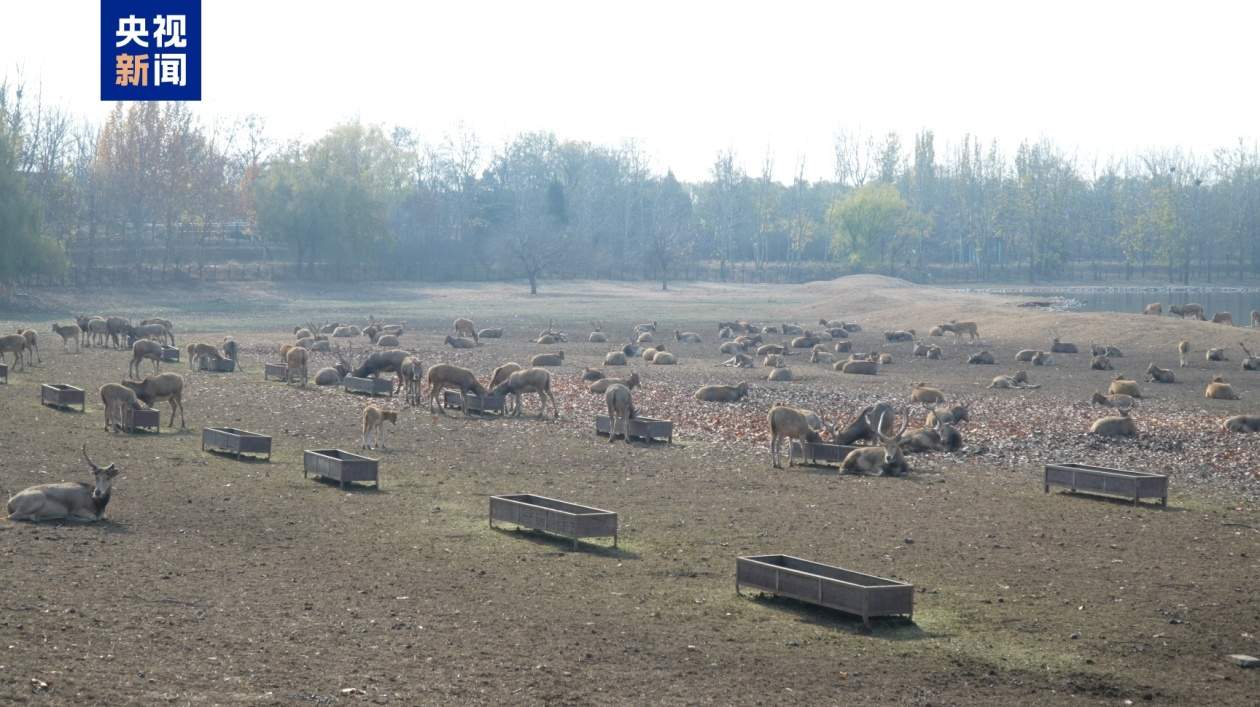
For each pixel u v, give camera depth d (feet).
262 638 47.19
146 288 382.63
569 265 563.48
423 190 593.83
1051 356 220.64
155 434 106.32
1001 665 46.68
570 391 155.53
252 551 63.31
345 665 44.09
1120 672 45.98
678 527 72.69
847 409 139.33
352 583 57.00
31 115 422.41
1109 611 54.60
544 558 63.57
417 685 42.06
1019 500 83.35
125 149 424.05
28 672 40.98
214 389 147.13
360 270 494.18
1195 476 94.84
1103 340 246.06
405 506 77.51
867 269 610.24
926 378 182.29
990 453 105.70
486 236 575.79
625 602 55.01
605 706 40.65
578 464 97.55
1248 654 48.42
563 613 52.75
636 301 433.89
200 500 77.20
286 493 80.79
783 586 54.65
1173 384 173.17
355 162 497.87
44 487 68.64
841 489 87.15
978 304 365.81
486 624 50.57
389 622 50.31
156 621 48.88
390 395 147.43
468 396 131.64
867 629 51.08
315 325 293.02
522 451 104.22
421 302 411.13
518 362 202.80
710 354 229.45
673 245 585.22
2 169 316.81
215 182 462.60
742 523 74.13
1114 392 154.10
